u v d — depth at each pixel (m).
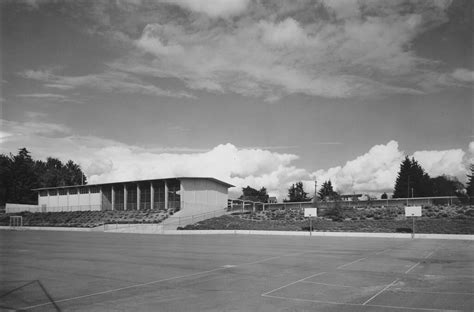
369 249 32.72
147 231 64.19
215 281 16.69
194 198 77.06
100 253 28.69
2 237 49.53
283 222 68.00
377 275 18.38
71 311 11.55
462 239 48.62
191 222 71.38
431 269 20.42
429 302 12.54
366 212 73.12
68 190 93.25
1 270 20.06
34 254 28.02
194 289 14.88
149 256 26.58
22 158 127.56
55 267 21.08
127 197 84.56
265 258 25.48
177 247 34.03
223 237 50.75
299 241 43.03
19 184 123.25
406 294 13.85
